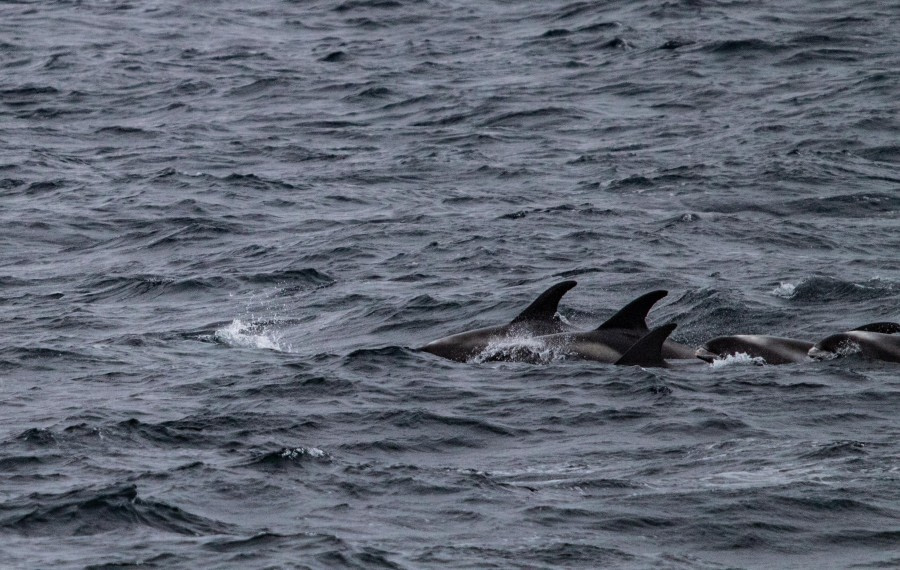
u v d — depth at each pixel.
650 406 62.72
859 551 44.09
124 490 48.66
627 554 43.78
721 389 65.94
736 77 191.38
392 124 176.12
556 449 56.56
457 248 109.44
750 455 54.50
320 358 73.75
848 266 100.31
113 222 126.12
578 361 71.81
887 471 51.59
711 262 102.50
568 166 146.88
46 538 44.94
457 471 52.41
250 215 127.94
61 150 163.75
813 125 159.75
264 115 184.62
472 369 70.94
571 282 76.19
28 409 64.50
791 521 46.53
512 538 45.00
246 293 97.81
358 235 115.50
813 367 70.75
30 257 114.06
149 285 101.00
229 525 46.31
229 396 65.81
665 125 166.75
